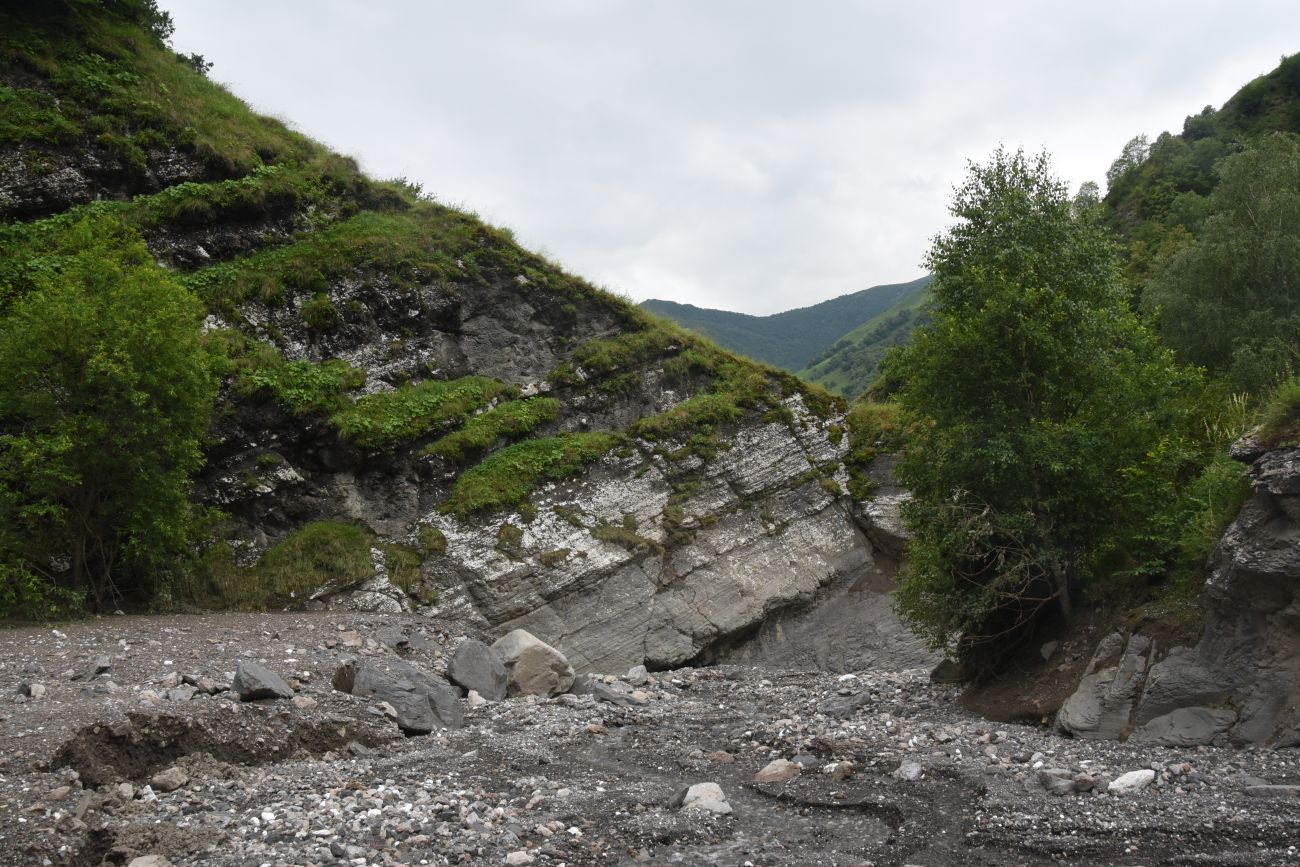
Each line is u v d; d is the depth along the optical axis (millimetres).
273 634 16781
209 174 25453
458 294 25969
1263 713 9789
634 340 26719
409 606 20500
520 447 23734
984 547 13531
